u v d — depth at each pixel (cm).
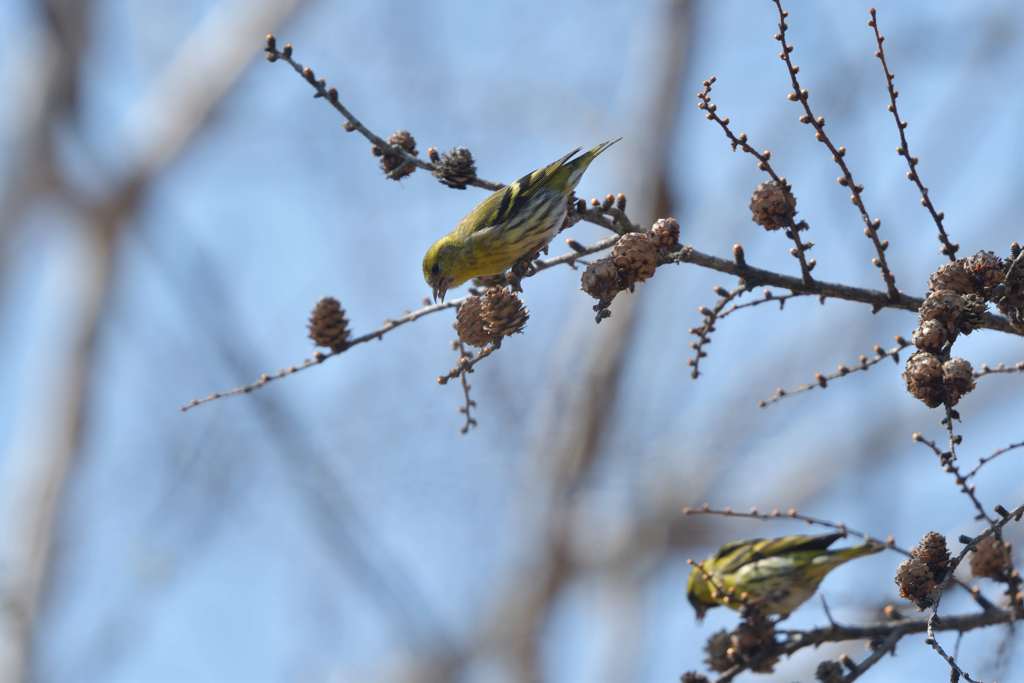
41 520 1739
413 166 743
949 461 566
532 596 1812
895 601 743
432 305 761
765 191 671
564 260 735
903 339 674
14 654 1631
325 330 732
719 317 684
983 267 604
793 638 702
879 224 671
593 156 899
